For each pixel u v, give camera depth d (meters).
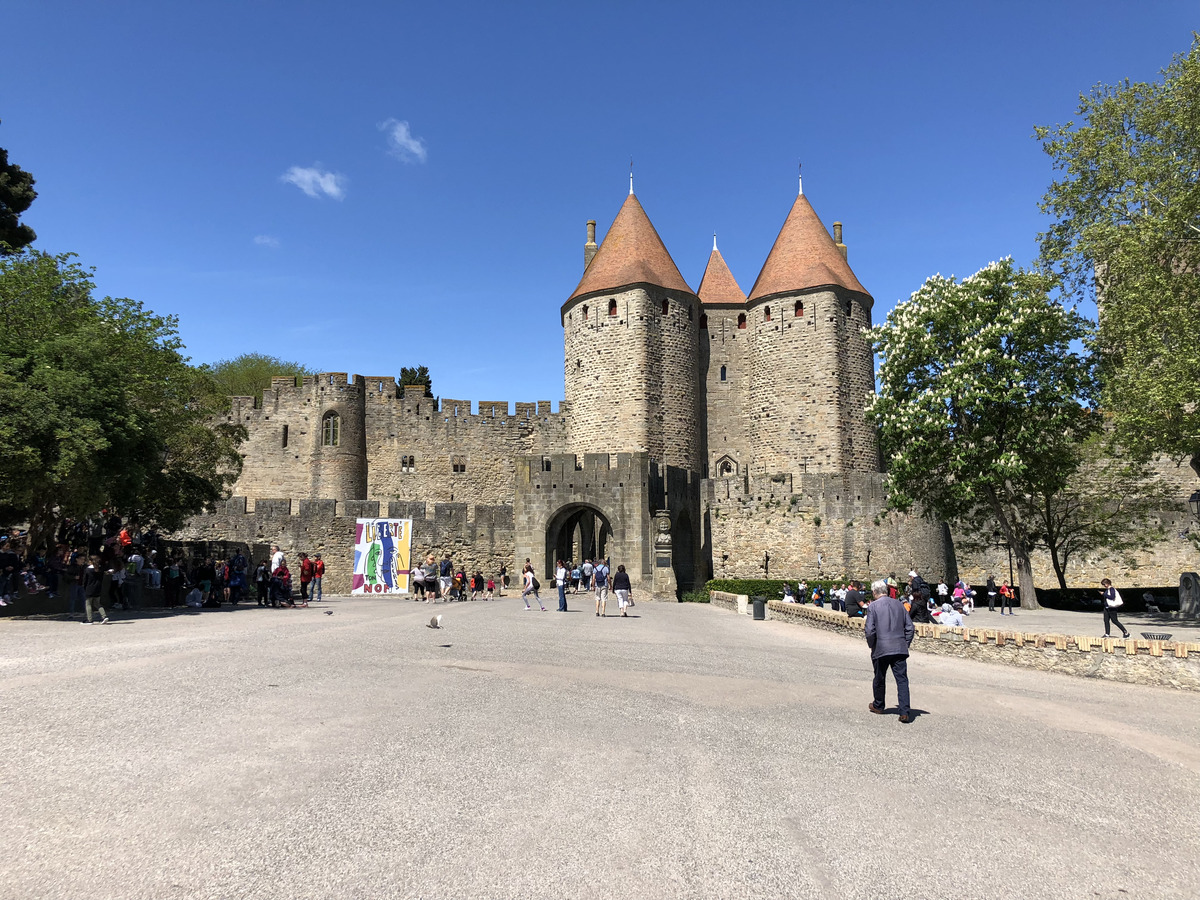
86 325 23.27
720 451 51.41
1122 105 30.64
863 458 48.28
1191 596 25.58
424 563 33.59
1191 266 26.08
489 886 4.90
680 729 8.92
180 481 30.59
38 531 23.95
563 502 38.16
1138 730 9.98
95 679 10.19
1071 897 5.09
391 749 7.52
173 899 4.57
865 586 35.09
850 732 9.23
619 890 4.92
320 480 54.25
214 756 7.08
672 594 36.78
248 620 19.92
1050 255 32.19
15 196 31.59
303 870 4.99
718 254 55.34
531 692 10.62
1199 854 5.87
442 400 56.03
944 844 5.88
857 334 49.44
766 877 5.20
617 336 48.59
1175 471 44.62
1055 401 30.61
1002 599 31.88
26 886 4.64
